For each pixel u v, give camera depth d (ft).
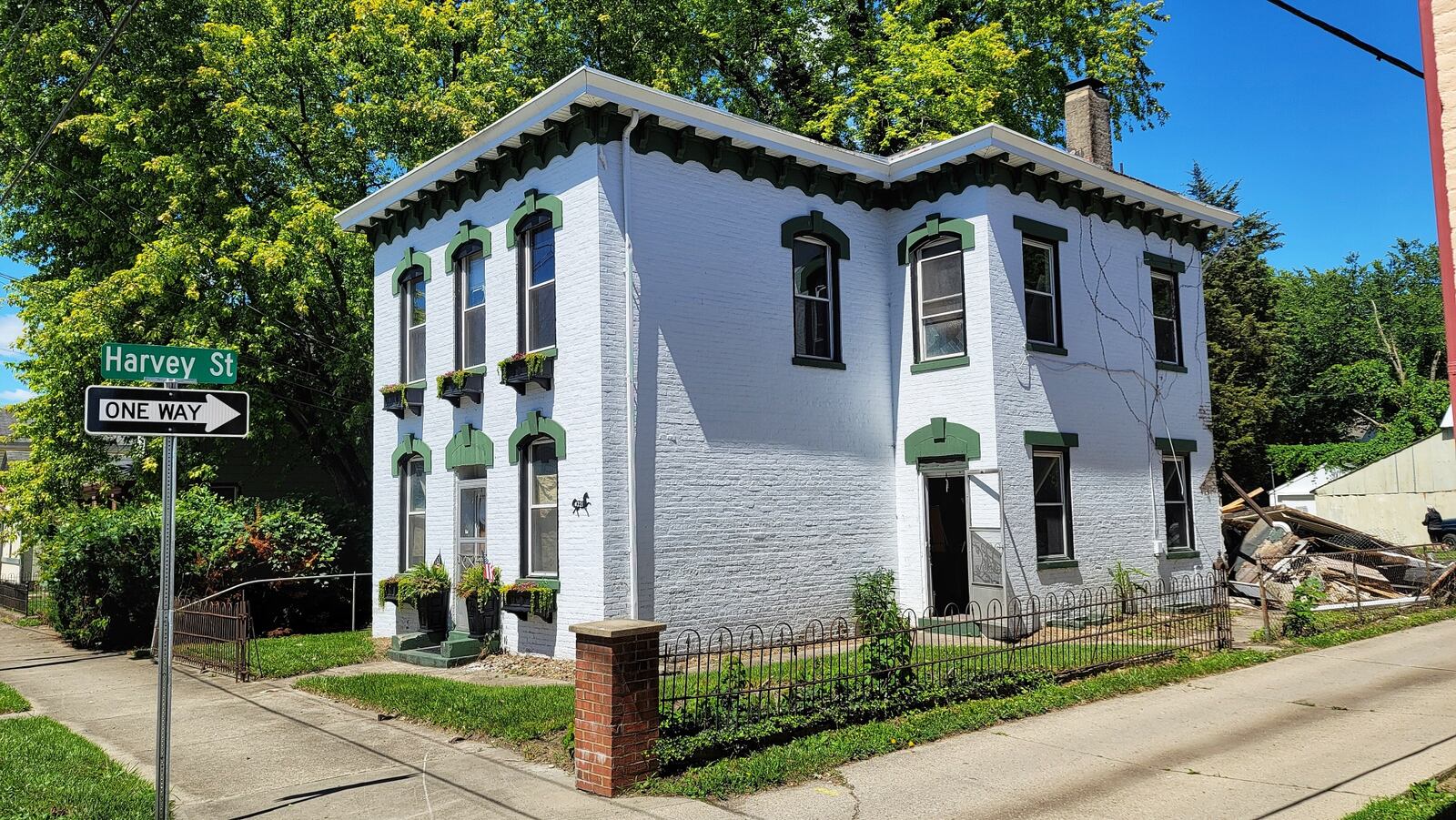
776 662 42.04
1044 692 33.68
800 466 48.91
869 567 51.21
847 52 87.66
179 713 35.32
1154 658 39.47
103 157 67.77
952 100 72.64
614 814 22.58
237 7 70.08
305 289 66.03
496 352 48.57
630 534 42.19
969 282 50.34
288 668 43.93
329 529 65.31
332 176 71.77
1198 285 63.72
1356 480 116.26
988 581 48.24
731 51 89.25
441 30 69.67
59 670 46.85
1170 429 59.62
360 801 24.16
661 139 45.19
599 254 42.57
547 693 34.76
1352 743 27.66
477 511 50.39
